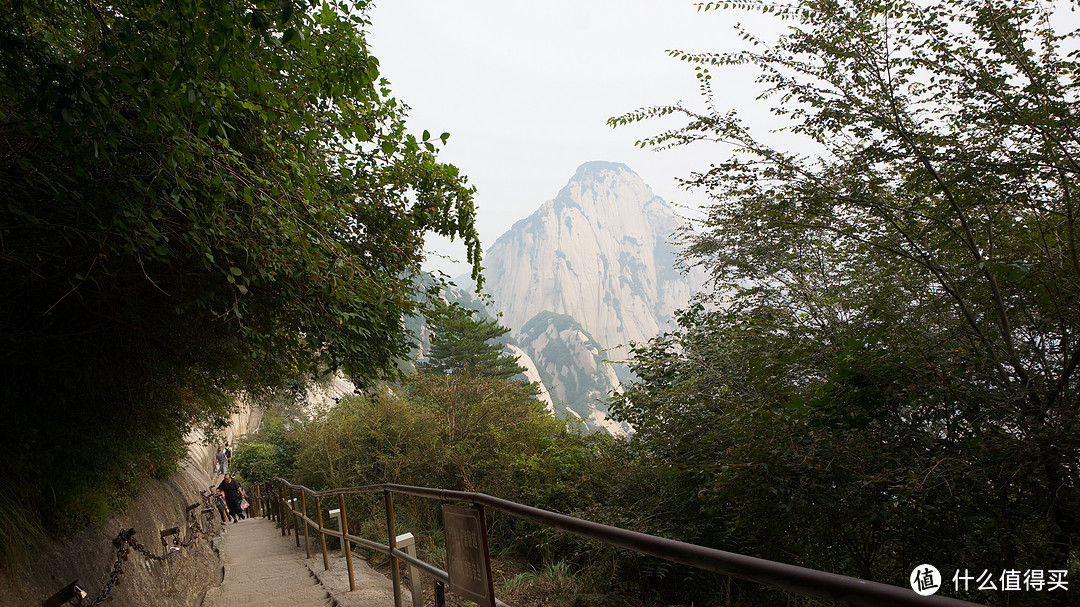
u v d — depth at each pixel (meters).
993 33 4.62
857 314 5.27
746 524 5.20
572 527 2.12
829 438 4.33
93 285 3.92
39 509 4.25
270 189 3.60
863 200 5.07
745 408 4.89
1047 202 4.61
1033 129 4.51
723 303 7.26
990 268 4.28
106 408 5.07
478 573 2.95
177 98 2.64
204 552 8.99
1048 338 4.44
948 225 5.02
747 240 6.52
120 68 2.44
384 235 5.26
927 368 4.23
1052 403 4.12
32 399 4.16
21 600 3.41
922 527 4.49
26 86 2.62
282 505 12.02
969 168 4.63
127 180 3.18
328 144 4.48
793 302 6.04
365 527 9.42
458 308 5.70
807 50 5.30
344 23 2.97
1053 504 3.89
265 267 3.91
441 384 10.70
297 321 4.73
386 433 11.77
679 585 6.18
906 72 4.92
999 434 4.06
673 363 6.85
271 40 2.43
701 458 5.82
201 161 3.14
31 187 3.22
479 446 9.91
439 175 5.13
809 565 5.35
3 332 3.65
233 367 5.70
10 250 3.31
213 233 3.38
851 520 4.41
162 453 8.41
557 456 9.29
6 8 2.60
